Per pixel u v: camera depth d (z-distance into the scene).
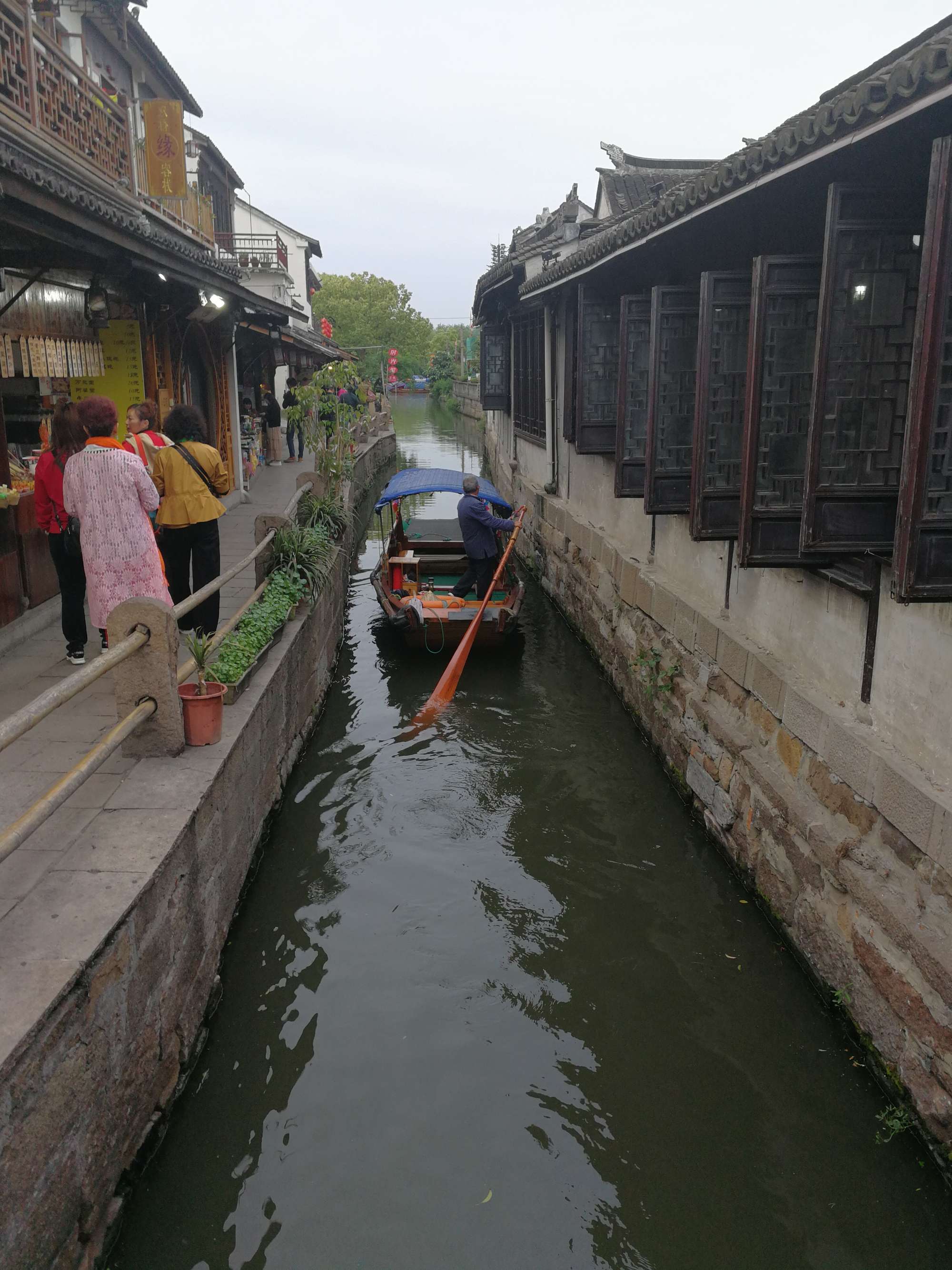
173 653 4.61
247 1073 4.36
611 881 6.03
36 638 6.72
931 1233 3.64
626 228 6.57
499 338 20.50
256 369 20.06
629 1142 4.09
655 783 7.41
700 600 7.07
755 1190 3.87
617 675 9.20
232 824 5.10
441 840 6.49
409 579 11.87
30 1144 2.71
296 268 36.75
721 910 5.69
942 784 3.92
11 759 4.73
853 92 3.21
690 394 6.45
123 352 9.49
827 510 4.03
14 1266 2.62
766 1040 4.65
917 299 3.87
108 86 12.80
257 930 5.39
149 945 3.67
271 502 14.18
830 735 4.72
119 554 5.23
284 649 7.01
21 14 7.44
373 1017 4.79
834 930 4.67
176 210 13.02
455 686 8.97
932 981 3.75
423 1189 3.84
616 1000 4.95
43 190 5.15
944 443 3.25
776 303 4.48
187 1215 3.64
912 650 4.16
